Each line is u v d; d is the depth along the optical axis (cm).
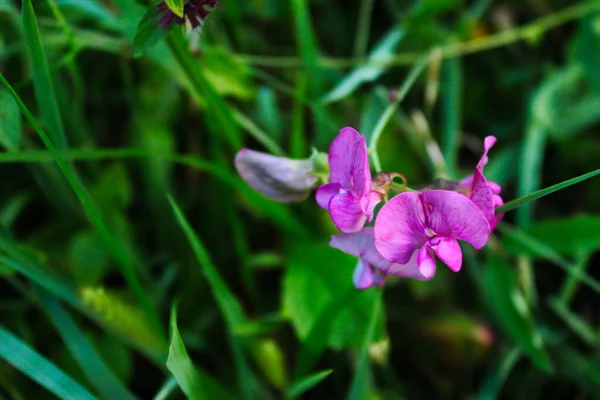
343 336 30
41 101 29
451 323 33
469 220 26
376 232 26
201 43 31
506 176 36
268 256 33
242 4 36
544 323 34
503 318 33
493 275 33
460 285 34
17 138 29
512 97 37
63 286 30
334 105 36
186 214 35
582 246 32
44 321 33
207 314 33
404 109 37
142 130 34
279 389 32
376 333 30
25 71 33
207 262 29
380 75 37
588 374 33
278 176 28
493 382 32
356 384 28
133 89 35
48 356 32
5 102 29
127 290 32
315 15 38
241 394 31
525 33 35
